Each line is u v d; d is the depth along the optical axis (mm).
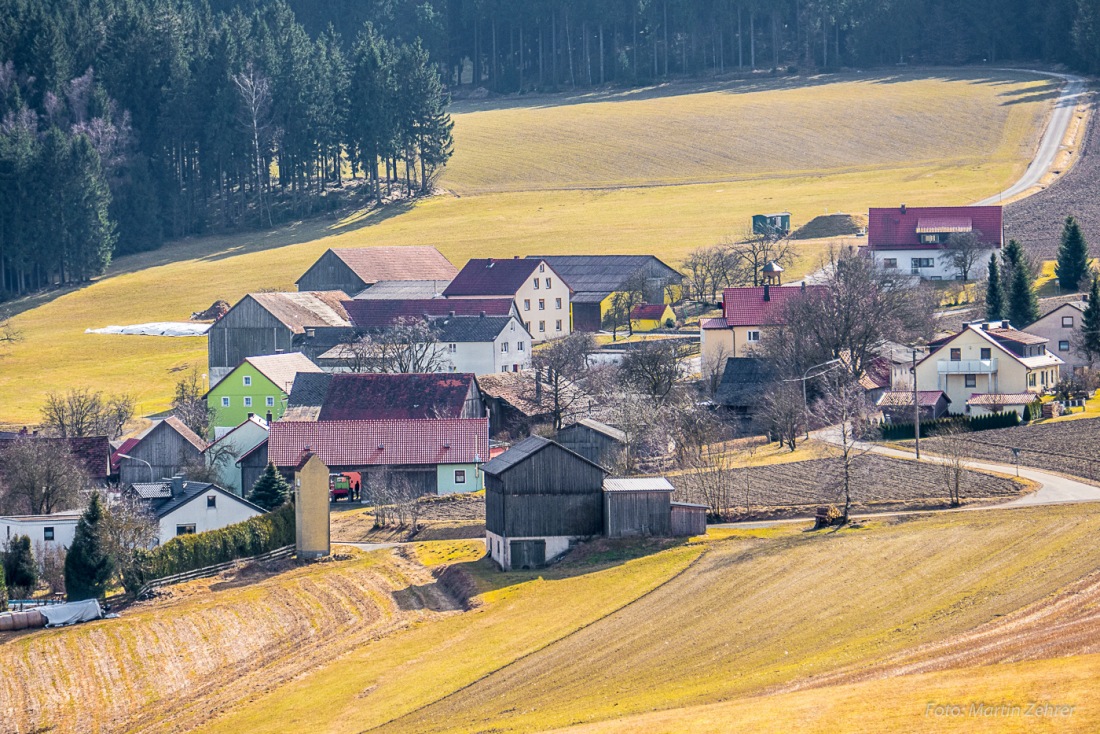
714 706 128625
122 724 156000
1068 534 182250
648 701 137000
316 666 168375
